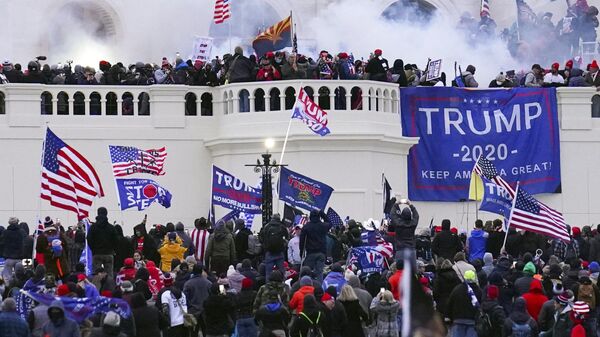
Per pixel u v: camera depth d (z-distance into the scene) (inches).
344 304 2529.5
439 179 4074.8
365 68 4052.7
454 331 2623.0
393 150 4015.8
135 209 3951.8
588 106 4126.5
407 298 1263.5
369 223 3297.2
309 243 3016.7
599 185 4116.6
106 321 2220.7
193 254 3297.2
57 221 3607.3
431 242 3346.5
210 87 4052.7
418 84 4173.2
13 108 3929.6
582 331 2484.0
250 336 2630.4
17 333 2265.0
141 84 4047.7
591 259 3447.3
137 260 3053.6
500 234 3403.1
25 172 3924.7
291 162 3937.0
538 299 2709.2
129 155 3494.1
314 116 3718.0
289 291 2691.9
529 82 4156.0
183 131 4028.1
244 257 3223.4
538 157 4106.8
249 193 3467.0
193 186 4023.1
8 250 3213.6
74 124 3966.5
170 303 2672.2
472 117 4099.4
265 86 3973.9
